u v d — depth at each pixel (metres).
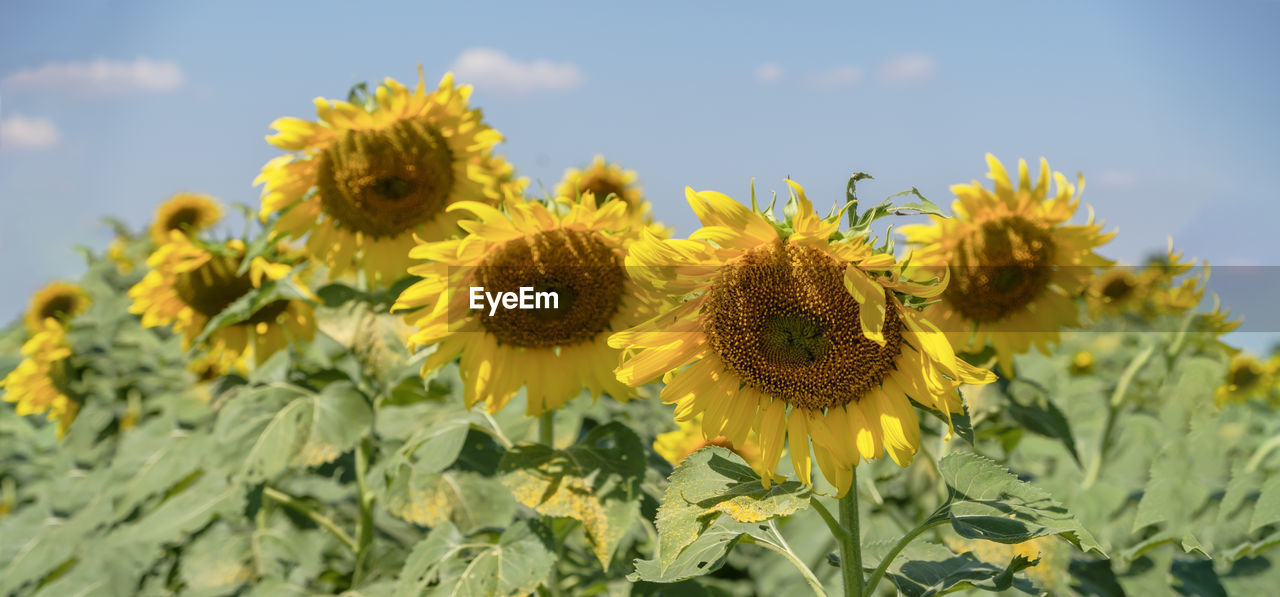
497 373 1.22
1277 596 1.25
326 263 1.49
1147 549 1.32
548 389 1.22
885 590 1.28
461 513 1.34
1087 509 1.43
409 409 1.52
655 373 0.98
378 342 1.40
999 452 1.51
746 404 0.97
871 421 0.96
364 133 1.45
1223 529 1.30
